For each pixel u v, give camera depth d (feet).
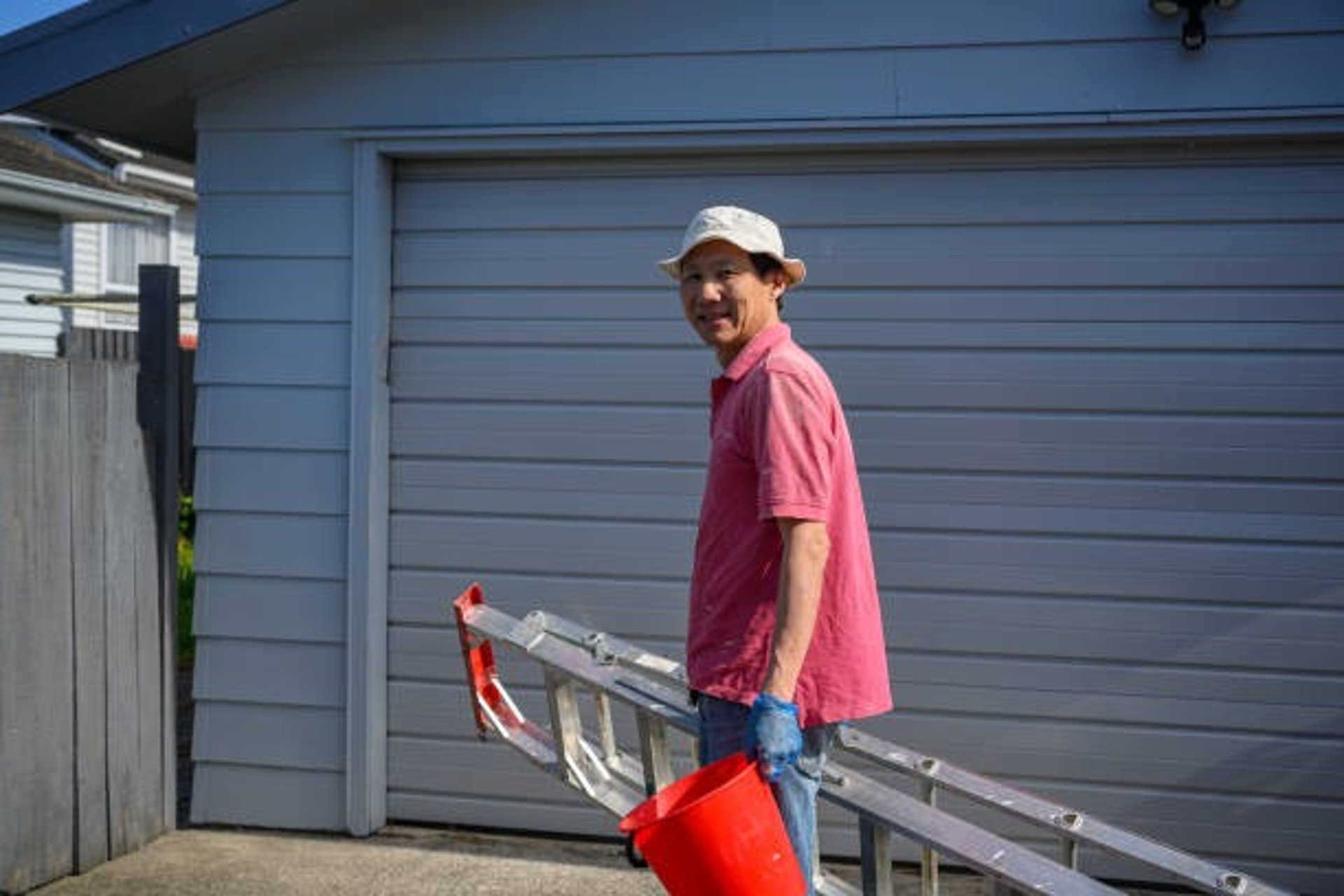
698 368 16.21
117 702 15.80
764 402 8.86
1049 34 15.03
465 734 16.78
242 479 16.92
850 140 15.43
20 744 14.33
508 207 16.60
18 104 15.53
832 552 9.21
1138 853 9.40
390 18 16.43
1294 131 14.60
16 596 14.23
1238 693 15.11
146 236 54.54
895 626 15.71
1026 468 15.47
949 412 15.62
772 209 15.96
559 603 16.49
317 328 16.70
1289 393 15.01
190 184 55.21
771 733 8.36
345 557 16.69
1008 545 15.51
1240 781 15.11
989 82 15.16
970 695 15.60
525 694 16.70
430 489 16.79
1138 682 15.29
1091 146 15.24
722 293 9.51
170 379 16.67
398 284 16.87
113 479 15.74
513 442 16.61
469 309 16.71
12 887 14.25
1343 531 14.92
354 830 16.60
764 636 9.09
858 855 16.01
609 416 16.39
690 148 15.84
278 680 16.88
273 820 16.97
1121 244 15.29
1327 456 14.94
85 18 15.25
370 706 16.58
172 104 17.26
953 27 15.23
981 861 8.60
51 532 14.73
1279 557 15.03
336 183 16.62
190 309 56.65
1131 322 15.28
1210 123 14.74
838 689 9.12
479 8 16.25
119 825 15.85
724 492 9.27
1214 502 15.14
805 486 8.66
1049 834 15.58
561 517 16.51
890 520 15.72
